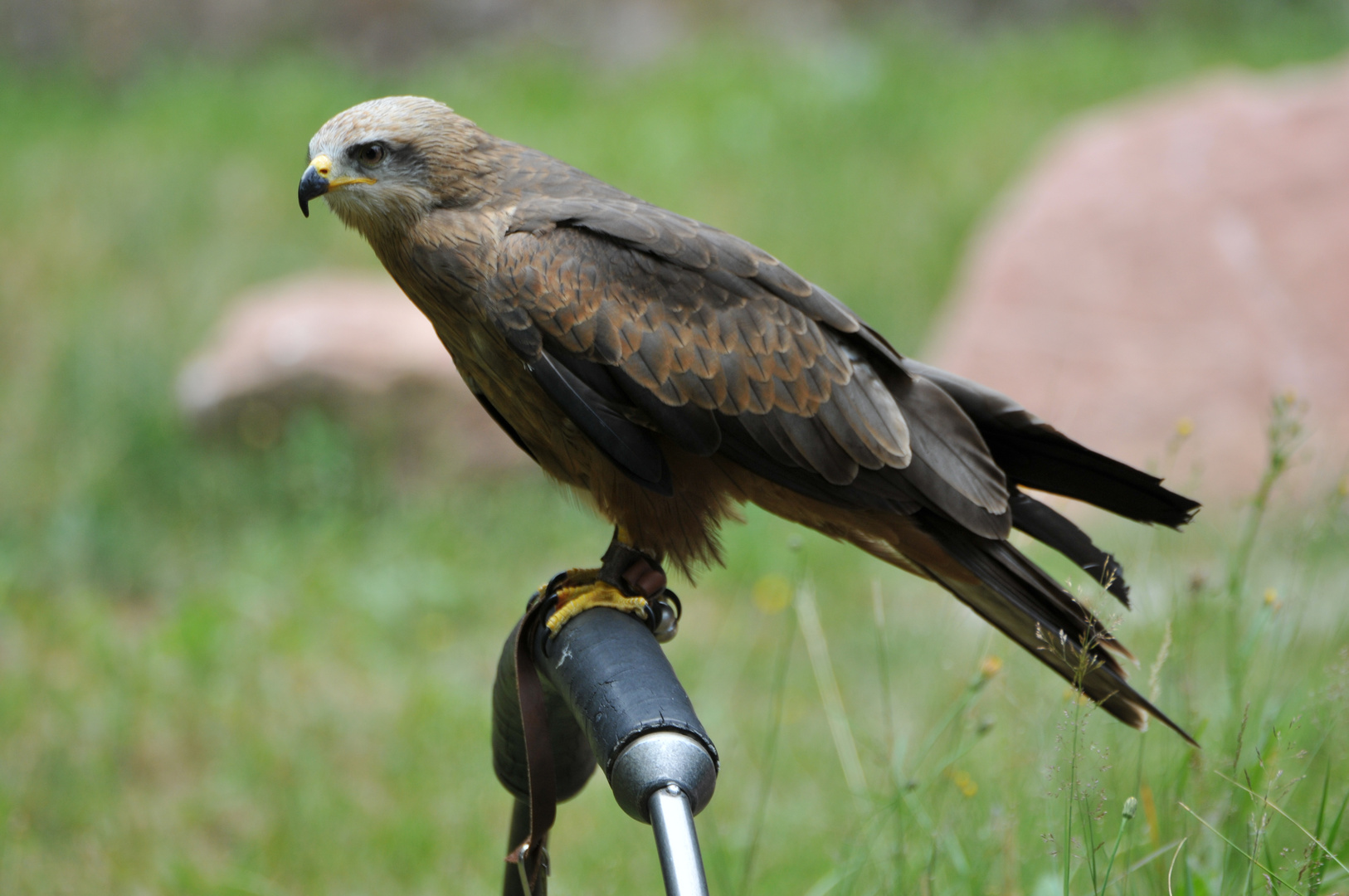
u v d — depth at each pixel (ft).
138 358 52.54
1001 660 22.20
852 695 31.96
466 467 44.60
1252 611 24.38
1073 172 50.21
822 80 76.54
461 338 19.26
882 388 18.85
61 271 61.11
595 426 18.06
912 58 81.51
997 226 53.42
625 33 86.74
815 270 58.85
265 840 27.76
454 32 87.20
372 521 42.45
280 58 86.63
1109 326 46.03
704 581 39.55
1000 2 90.27
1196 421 42.88
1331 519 24.23
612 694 13.08
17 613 37.22
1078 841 17.83
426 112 19.07
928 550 19.16
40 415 49.55
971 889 17.71
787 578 36.47
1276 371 43.34
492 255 18.40
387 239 19.22
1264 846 16.44
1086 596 17.89
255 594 38.50
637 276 18.29
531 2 87.40
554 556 41.57
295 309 47.70
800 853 24.88
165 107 79.61
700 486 19.26
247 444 45.47
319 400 44.93
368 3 87.61
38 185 68.44
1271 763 16.90
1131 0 89.40
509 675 14.75
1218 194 47.52
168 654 35.06
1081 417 44.14
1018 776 20.40
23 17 88.38
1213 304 45.37
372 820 28.27
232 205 66.74
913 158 67.51
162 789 29.96
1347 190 46.29
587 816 28.19
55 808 28.60
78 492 44.45
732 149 68.85
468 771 30.01
